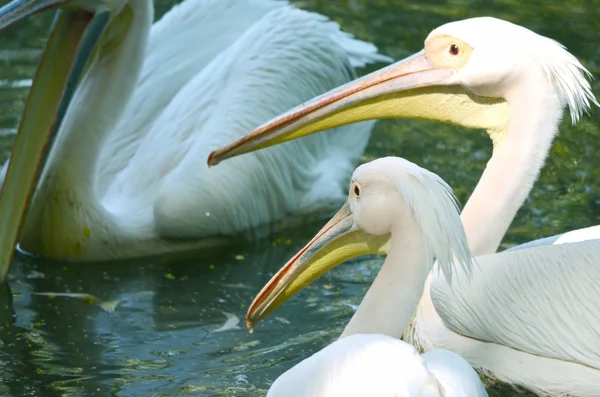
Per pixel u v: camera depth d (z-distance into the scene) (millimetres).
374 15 18172
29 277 11898
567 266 9047
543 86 9719
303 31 14250
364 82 10031
